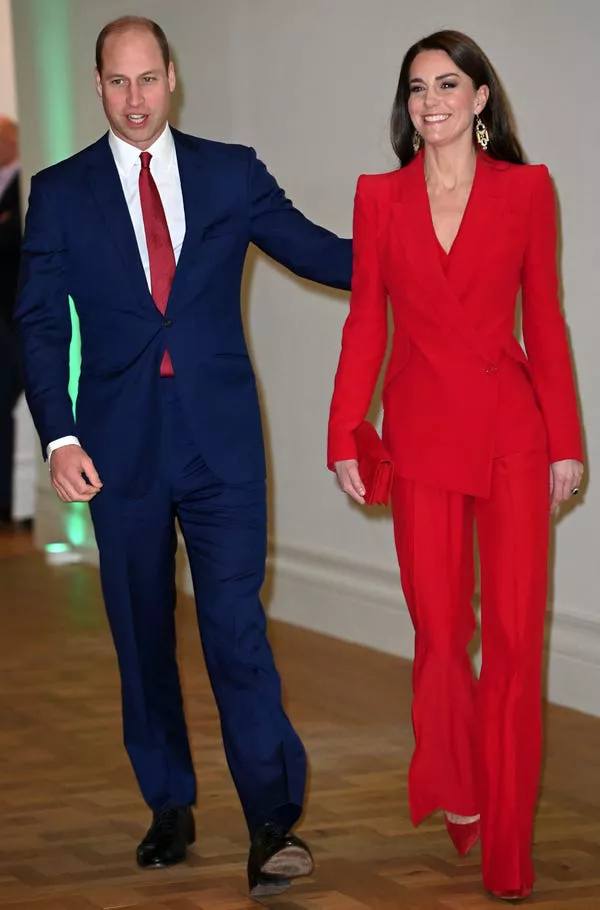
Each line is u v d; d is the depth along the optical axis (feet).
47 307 13.38
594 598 19.88
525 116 20.35
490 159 13.03
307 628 25.49
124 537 13.43
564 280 19.94
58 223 13.28
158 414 13.21
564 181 19.80
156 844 14.12
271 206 13.62
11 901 13.24
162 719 14.06
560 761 17.79
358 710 20.25
